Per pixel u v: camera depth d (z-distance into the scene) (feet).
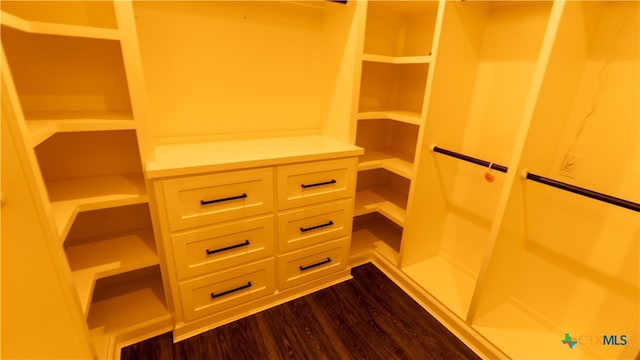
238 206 4.65
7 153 2.49
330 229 5.86
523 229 4.95
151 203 4.24
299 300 5.87
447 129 5.69
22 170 2.60
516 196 4.38
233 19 5.17
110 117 4.08
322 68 6.30
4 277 2.77
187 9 4.79
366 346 4.95
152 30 4.64
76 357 3.49
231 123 5.70
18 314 2.97
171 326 5.01
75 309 3.31
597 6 3.80
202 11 4.90
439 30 4.79
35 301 3.01
